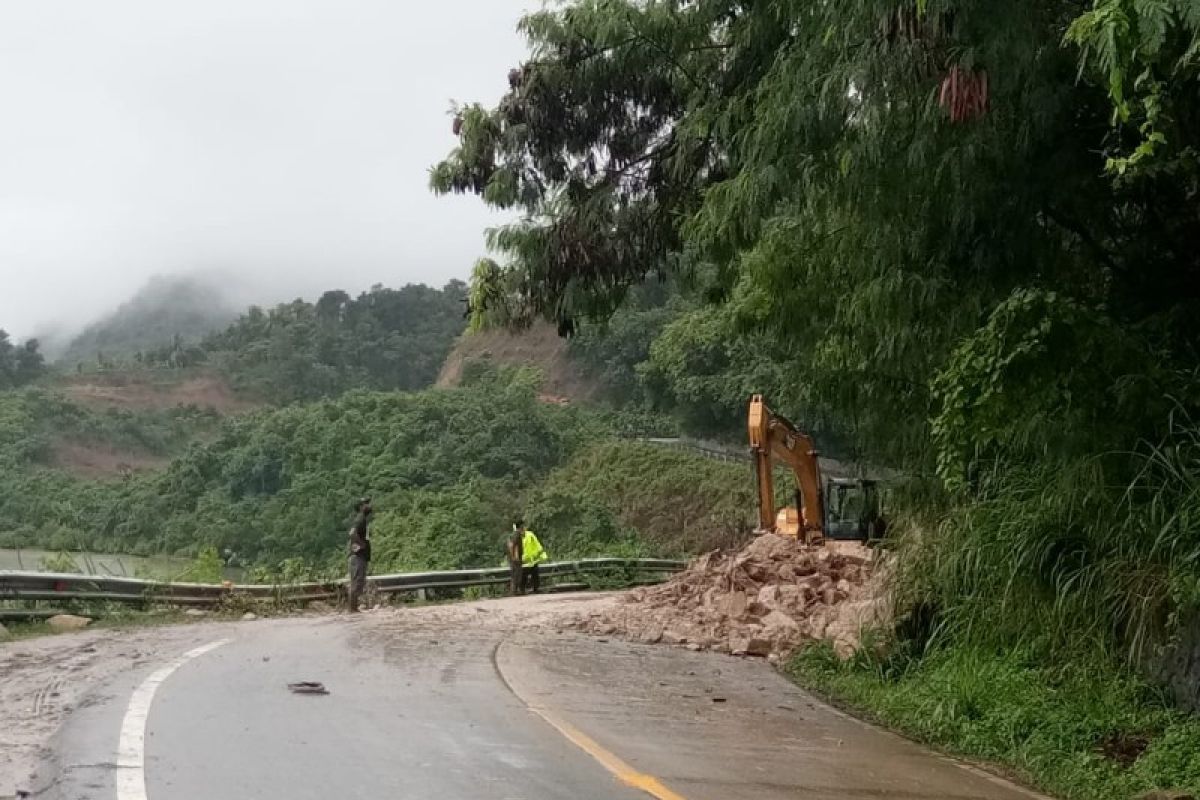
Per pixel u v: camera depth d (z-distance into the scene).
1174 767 7.24
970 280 9.05
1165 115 6.40
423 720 7.98
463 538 53.00
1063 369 7.62
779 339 11.61
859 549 17.12
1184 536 7.71
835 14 7.59
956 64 7.15
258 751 6.77
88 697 8.27
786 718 9.27
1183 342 8.87
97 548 63.41
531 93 12.33
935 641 10.69
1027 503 9.31
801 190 8.65
